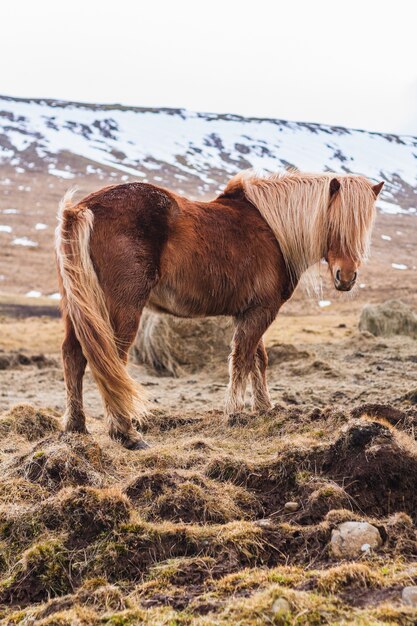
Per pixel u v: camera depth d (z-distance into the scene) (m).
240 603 3.15
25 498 4.59
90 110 143.62
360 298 41.22
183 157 121.69
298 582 3.41
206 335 13.23
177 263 6.00
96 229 5.66
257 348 6.98
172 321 13.03
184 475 4.73
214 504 4.39
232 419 6.51
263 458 5.23
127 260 5.67
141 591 3.56
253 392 7.05
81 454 5.05
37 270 55.59
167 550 3.93
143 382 11.59
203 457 5.42
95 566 3.83
